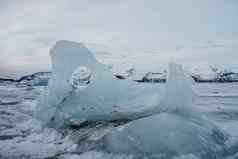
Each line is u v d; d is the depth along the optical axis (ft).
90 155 10.52
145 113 15.58
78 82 18.52
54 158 10.30
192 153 9.89
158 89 18.35
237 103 33.58
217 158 10.15
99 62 19.39
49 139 13.69
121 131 11.53
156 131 10.98
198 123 12.97
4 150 11.51
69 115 16.25
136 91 18.94
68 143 12.57
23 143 12.80
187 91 15.35
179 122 11.80
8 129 16.08
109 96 18.13
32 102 32.73
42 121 17.80
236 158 10.33
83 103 17.37
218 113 23.08
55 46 19.04
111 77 19.31
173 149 9.96
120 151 10.34
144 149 10.13
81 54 18.76
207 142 10.93
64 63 18.43
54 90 18.01
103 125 14.34
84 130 13.98
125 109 16.70
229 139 12.60
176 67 15.84
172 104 14.98
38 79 103.91
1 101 34.81
